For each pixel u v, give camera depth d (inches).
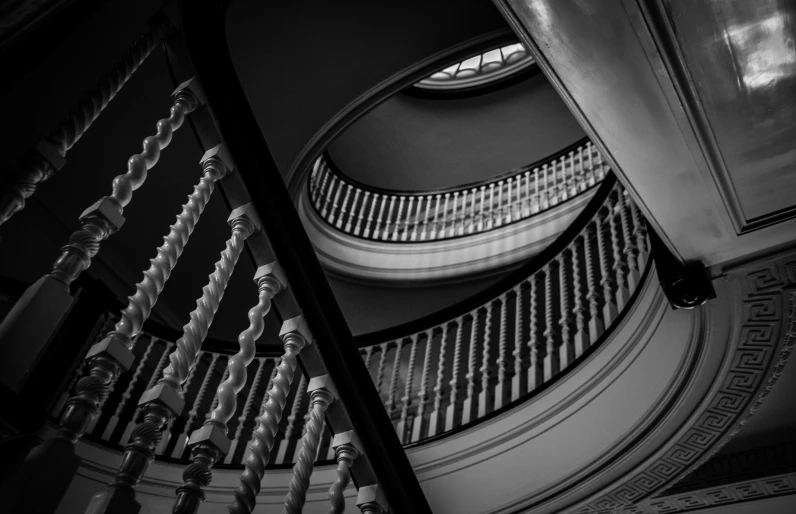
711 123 99.0
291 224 72.0
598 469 146.7
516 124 400.2
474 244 332.2
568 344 173.2
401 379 284.7
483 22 218.4
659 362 139.2
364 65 227.5
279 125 230.1
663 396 135.5
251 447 61.6
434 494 169.2
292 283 72.0
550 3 88.8
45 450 45.7
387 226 352.8
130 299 55.3
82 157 224.2
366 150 404.2
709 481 150.5
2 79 53.8
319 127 238.8
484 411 178.5
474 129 403.5
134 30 187.6
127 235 245.4
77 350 107.6
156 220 244.5
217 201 251.0
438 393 193.5
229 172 69.9
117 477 49.2
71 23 58.8
